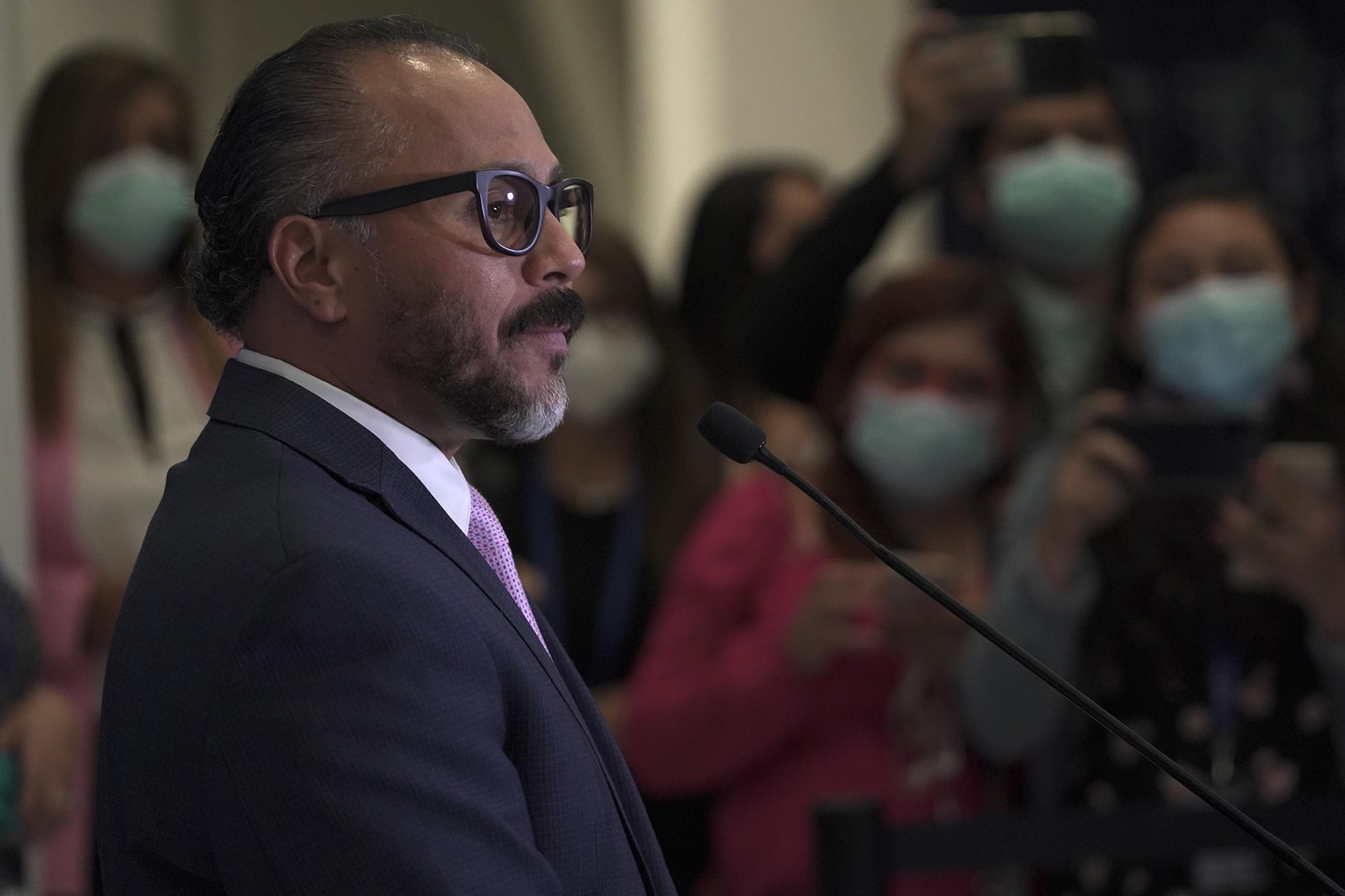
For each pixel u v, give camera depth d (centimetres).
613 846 515
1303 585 1048
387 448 520
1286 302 1147
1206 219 1162
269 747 449
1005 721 1062
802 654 1074
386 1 2155
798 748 1099
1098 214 1253
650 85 2152
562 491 1272
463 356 523
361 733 449
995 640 605
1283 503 1051
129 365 1197
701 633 1130
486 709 478
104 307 1202
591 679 1231
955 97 1259
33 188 1187
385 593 468
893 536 1157
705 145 2119
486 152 529
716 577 1136
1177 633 1063
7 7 1104
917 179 1288
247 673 456
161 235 1195
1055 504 1053
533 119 553
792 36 2106
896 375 1152
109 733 502
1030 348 1180
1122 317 1191
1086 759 1066
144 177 1180
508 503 1258
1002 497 1174
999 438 1165
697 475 1299
